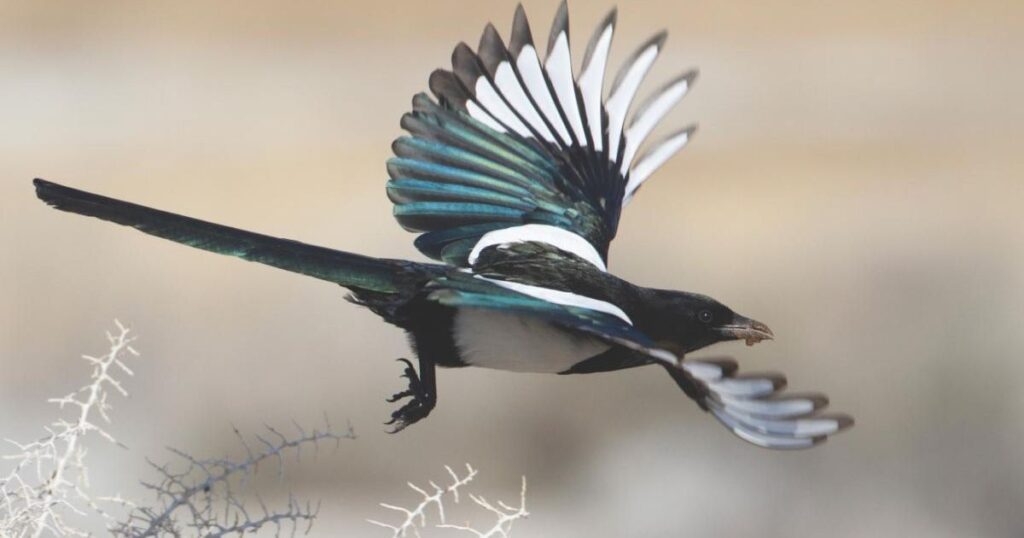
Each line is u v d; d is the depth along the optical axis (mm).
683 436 16625
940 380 17172
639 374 16750
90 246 17891
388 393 16531
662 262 18141
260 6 26203
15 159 21203
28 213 18547
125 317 17250
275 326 16953
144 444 16141
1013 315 17734
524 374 16594
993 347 17391
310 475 16281
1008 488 16750
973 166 20734
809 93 23203
